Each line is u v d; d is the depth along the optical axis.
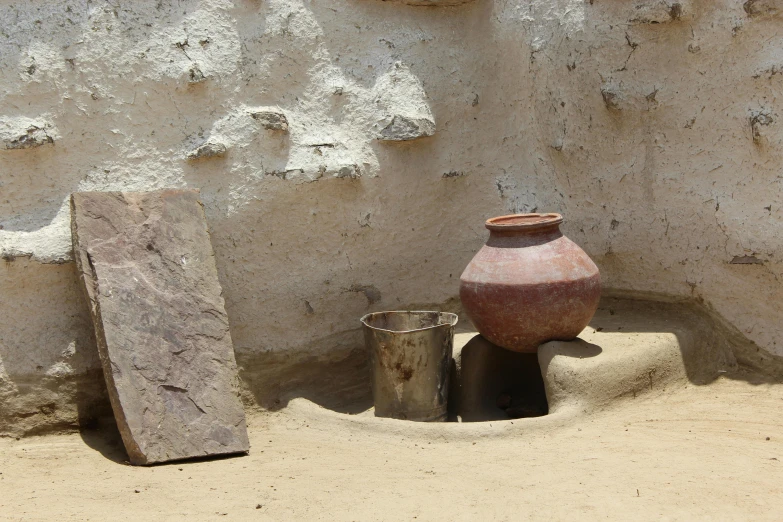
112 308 2.89
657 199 3.35
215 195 3.16
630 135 3.36
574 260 3.13
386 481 2.66
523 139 3.51
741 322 3.26
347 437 3.02
